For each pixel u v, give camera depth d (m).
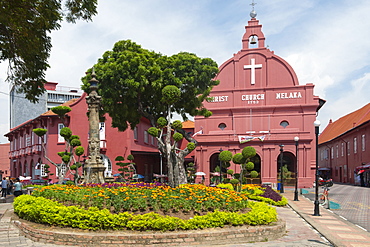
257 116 38.75
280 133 36.91
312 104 37.53
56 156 33.53
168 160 19.08
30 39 13.50
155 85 22.42
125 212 10.54
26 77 15.78
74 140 23.02
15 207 13.59
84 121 33.47
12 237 10.87
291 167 38.31
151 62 22.91
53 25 14.55
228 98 39.81
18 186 21.84
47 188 14.54
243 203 13.27
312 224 13.86
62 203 12.64
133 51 23.80
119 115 24.64
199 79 23.64
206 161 38.50
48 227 10.81
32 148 37.38
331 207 19.09
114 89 23.19
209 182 38.00
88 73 24.31
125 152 33.34
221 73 40.59
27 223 11.62
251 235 10.69
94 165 18.30
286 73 38.97
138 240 9.64
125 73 22.23
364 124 37.47
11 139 47.09
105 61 24.19
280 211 18.23
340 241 10.72
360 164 41.19
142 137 37.25
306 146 36.28
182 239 9.85
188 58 23.30
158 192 12.07
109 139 33.69
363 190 31.55
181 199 11.87
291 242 10.77
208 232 10.17
